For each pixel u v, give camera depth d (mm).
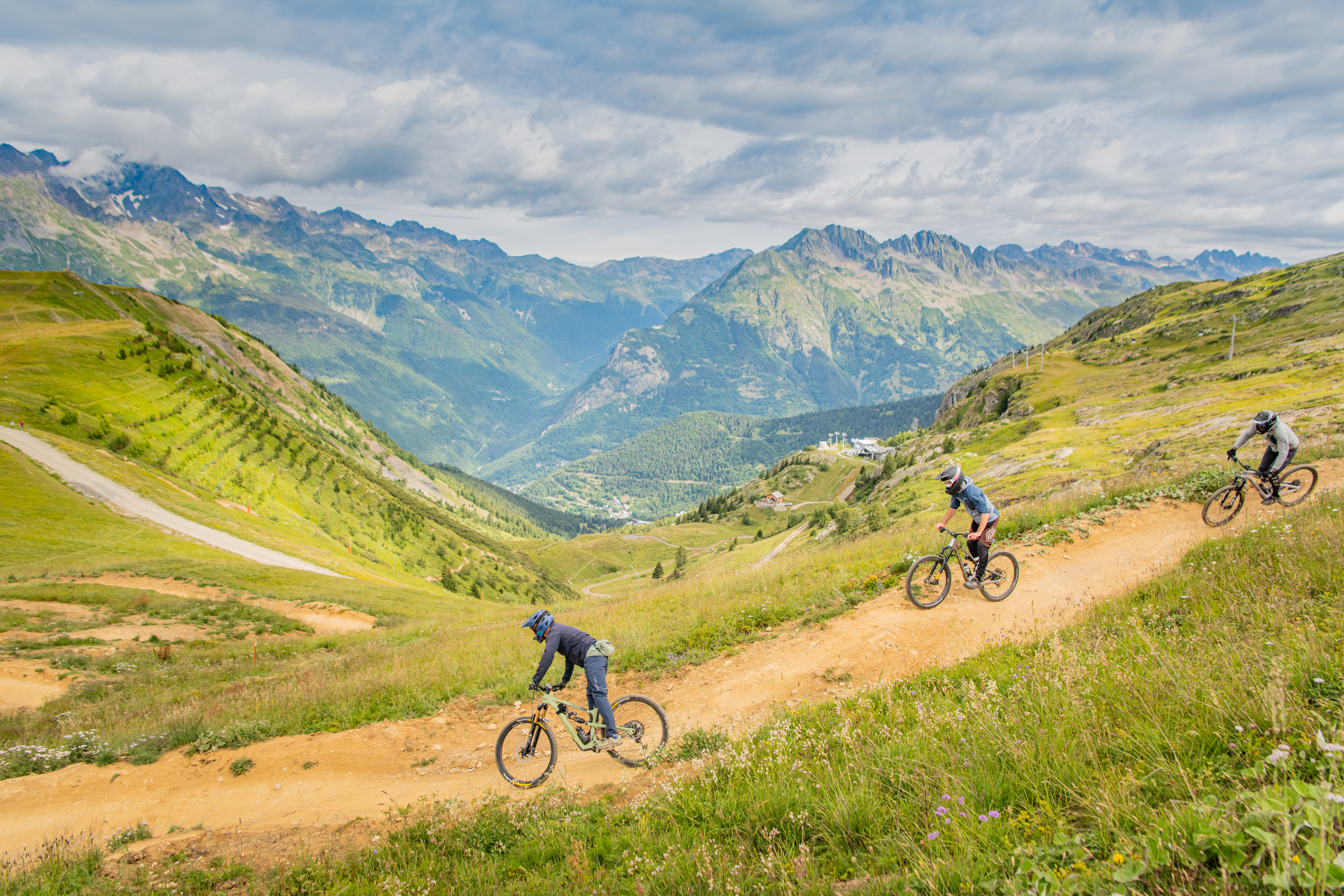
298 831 8898
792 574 19609
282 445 145500
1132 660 7160
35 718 16672
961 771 5480
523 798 8742
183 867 7895
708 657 13625
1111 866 3523
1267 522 12242
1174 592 10133
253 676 21625
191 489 95000
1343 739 4082
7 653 23875
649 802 7145
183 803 10234
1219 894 2939
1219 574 10086
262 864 7980
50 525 52219
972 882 3875
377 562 118125
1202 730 4938
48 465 70312
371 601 45750
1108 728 5492
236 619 34188
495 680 14805
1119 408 85375
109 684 21047
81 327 146000
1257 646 6391
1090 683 6539
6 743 13656
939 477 12633
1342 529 10094
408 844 7590
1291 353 85000
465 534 188500
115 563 43312
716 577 25141
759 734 8281
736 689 11656
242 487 116750
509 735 9906
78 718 15539
